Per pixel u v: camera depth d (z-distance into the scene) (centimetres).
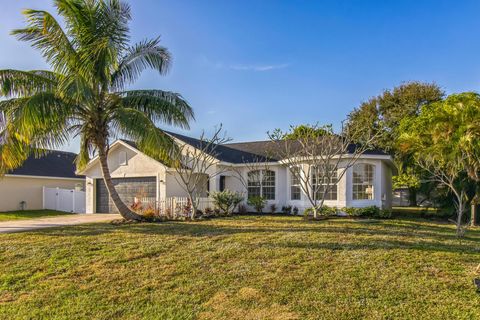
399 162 1995
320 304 567
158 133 1243
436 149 1021
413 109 2581
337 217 1560
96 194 2086
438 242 941
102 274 724
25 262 804
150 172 1886
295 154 1574
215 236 1021
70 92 1063
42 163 2664
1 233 1119
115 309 576
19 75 1180
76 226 1248
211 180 1870
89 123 1293
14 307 593
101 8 1226
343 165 1673
